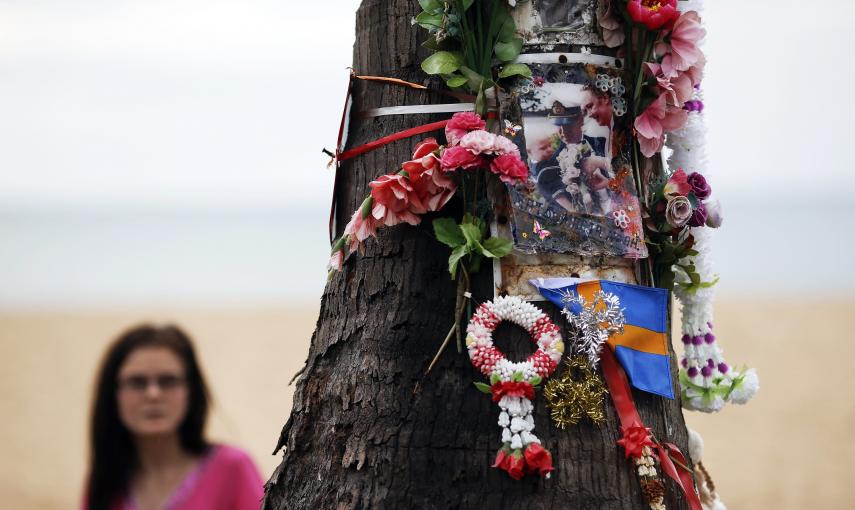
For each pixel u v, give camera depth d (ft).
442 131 14.70
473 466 13.88
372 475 14.15
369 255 14.89
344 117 15.43
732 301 124.67
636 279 14.61
